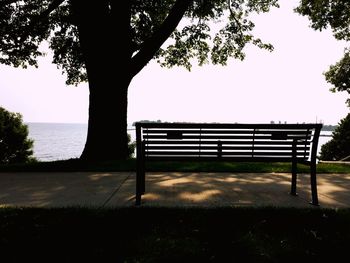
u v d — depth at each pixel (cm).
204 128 439
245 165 790
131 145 1938
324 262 268
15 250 281
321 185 561
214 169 718
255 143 452
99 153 973
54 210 374
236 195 471
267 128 445
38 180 597
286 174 681
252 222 345
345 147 2570
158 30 1001
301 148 468
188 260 264
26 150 2273
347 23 2016
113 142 985
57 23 1462
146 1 1352
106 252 276
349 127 2586
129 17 1034
